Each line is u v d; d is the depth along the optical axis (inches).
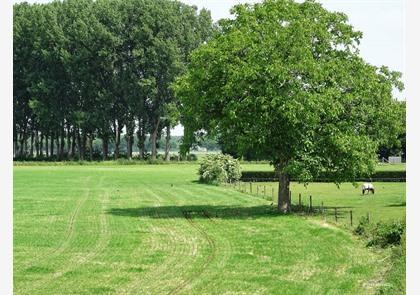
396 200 2329.0
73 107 5698.8
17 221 1669.5
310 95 1625.2
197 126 1859.0
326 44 1809.8
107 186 2930.6
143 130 5816.9
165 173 4028.1
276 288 923.4
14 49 5615.2
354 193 2677.2
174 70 5329.7
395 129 1924.2
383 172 3358.8
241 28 1740.9
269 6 1777.8
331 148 1731.1
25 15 5634.8
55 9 5634.8
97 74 5506.9
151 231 1482.5
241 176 3339.1
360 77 1825.8
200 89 1779.0
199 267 1067.9
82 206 2052.2
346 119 1798.7
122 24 5497.1
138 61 5393.7
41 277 1002.7
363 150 1782.7
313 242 1300.4
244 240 1337.4
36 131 6087.6
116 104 5689.0
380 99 1891.0
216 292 904.3
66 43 5482.3
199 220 1676.9
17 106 5787.4
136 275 1011.9
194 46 5634.8
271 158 1784.0
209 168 3125.0
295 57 1663.4
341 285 938.7
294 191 2805.1
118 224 1606.8
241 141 1688.0
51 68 5556.1
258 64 1636.3
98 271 1042.7
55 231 1488.7
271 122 1685.5
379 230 1268.5
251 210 1914.4
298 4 1852.9
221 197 2373.3
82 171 4237.2
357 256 1150.3
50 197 2364.7
